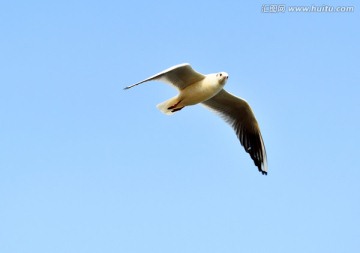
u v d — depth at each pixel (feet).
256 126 53.52
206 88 48.49
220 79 47.88
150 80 47.70
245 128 54.03
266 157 54.03
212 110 53.21
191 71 47.70
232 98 51.93
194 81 48.91
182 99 49.44
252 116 53.01
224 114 53.42
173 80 48.75
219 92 51.42
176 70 47.57
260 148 54.08
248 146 54.19
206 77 48.52
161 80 48.78
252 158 54.49
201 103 52.95
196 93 48.91
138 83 44.78
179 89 49.34
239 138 53.83
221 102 52.75
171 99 49.80
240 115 53.57
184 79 48.65
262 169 54.08
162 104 50.14
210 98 52.24
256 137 54.08
